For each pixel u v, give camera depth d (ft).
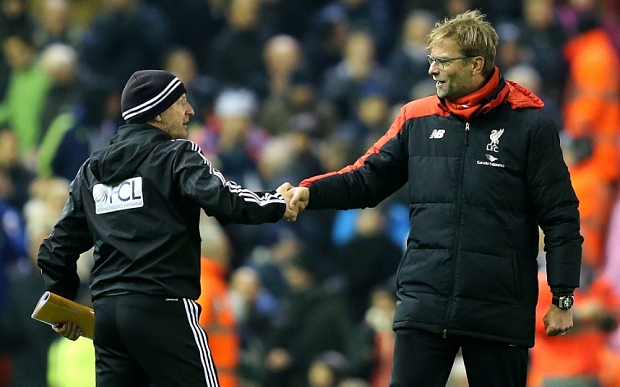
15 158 161.07
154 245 77.05
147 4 200.13
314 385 142.92
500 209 79.77
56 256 80.74
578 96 181.88
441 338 80.33
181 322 77.10
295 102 184.14
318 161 171.12
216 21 203.00
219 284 119.65
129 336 76.95
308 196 83.15
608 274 153.58
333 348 146.20
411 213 82.02
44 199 145.48
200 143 169.37
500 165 79.82
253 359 136.77
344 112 187.83
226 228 162.40
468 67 80.12
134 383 79.51
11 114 176.24
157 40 183.83
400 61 190.60
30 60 177.68
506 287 79.41
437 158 81.00
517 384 81.00
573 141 163.02
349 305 158.92
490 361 80.18
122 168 77.77
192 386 76.95
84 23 201.05
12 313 136.15
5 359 136.15
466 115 80.23
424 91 177.17
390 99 186.70
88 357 123.03
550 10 196.75
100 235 78.28
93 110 168.66
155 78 79.20
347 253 159.74
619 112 180.96
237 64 190.29
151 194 77.36
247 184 166.81
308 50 199.52
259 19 198.39
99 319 78.23
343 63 193.26
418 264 80.69
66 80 173.47
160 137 78.54
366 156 85.10
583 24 189.88
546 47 193.98
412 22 192.95
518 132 80.02
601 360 124.16
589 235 157.17
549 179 79.61
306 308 147.33
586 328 123.75
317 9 211.82
